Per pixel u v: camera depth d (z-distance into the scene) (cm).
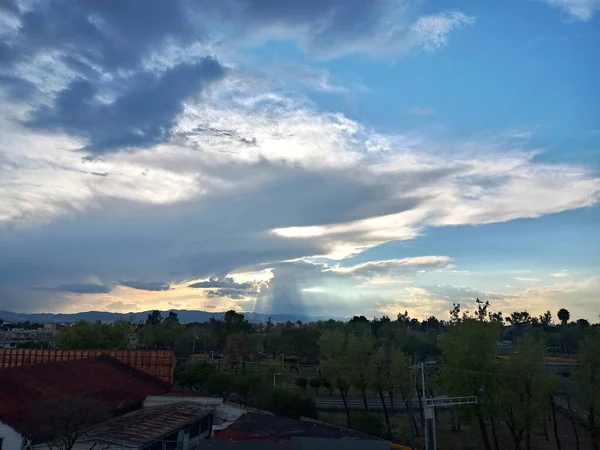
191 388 6156
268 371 6166
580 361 4356
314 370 10031
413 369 4775
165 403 4462
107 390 4288
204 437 4069
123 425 3303
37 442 2973
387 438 4831
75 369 4512
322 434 3281
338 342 5884
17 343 11038
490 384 4062
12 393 3406
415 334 10438
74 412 3008
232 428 3394
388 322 12244
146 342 10694
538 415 4009
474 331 4184
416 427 5447
